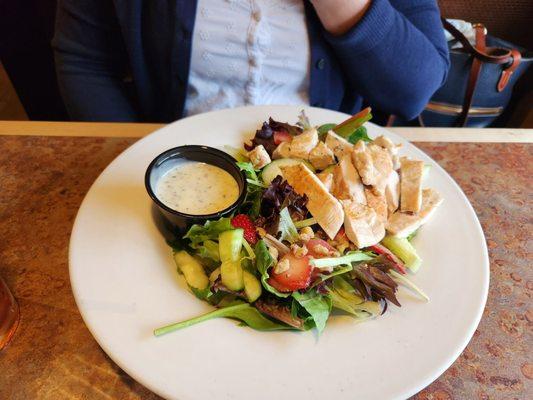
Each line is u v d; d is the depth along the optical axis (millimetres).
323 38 436
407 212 306
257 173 325
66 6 440
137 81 459
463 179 369
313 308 236
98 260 250
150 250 264
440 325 241
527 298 287
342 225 292
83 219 269
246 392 204
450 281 267
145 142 332
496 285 293
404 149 360
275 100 467
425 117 617
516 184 370
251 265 255
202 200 290
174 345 218
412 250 286
